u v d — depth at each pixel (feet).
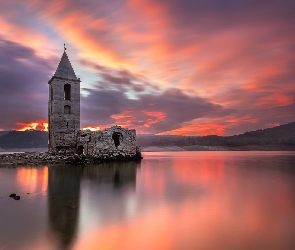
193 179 92.43
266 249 30.81
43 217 42.93
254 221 41.34
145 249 30.96
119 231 36.73
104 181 81.71
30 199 55.88
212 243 32.60
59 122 172.55
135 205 51.39
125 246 31.78
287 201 55.93
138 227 38.34
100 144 157.17
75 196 59.31
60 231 36.60
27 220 41.34
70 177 89.30
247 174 111.65
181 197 59.52
